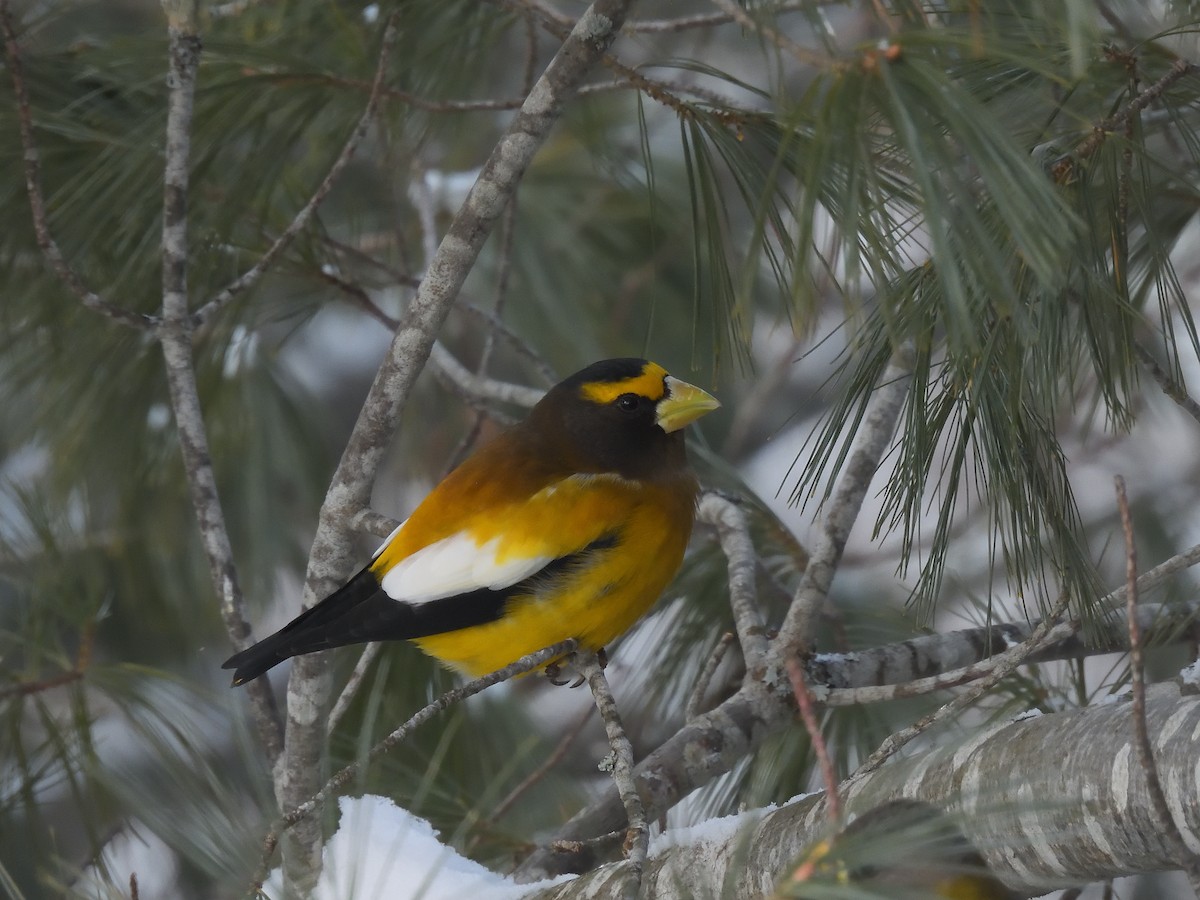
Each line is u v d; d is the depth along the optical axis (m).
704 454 8.17
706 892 3.31
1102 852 4.03
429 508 6.95
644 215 11.19
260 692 6.58
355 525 5.93
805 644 6.21
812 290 3.48
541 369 8.57
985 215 4.42
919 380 4.86
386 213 10.49
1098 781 4.00
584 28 4.89
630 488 6.86
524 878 6.05
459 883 5.00
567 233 11.05
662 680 7.73
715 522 7.59
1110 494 10.98
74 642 10.62
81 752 6.25
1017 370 4.73
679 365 11.49
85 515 9.80
